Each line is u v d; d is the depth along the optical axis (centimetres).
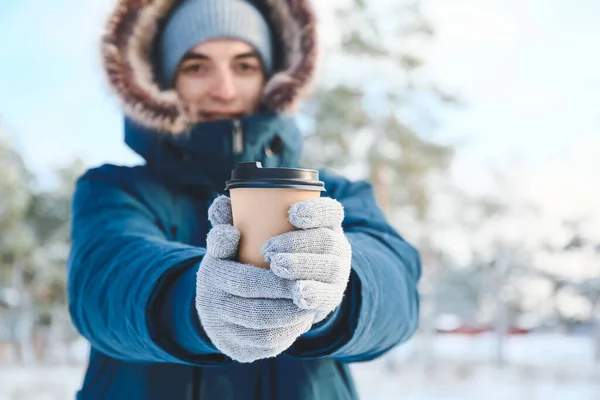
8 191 2800
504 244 2945
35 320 2908
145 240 179
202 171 214
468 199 2766
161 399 192
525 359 2633
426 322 2538
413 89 2309
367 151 2253
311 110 2228
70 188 3089
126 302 160
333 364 206
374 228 208
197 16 221
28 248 2828
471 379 1930
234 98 225
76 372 2330
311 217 124
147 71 224
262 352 128
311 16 232
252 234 128
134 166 216
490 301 3084
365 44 2256
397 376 2014
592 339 2691
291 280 124
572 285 3164
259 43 227
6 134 2969
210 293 129
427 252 2527
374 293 160
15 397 1667
